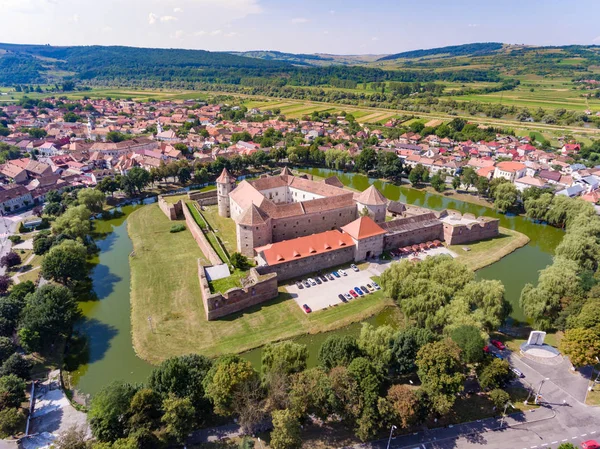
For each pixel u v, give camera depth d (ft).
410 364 247.29
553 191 595.88
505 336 302.25
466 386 252.21
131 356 287.69
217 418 227.81
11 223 526.16
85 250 407.23
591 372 264.11
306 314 330.54
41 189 622.54
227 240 451.53
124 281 390.21
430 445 212.84
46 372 269.03
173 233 492.95
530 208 551.18
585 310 279.08
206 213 537.24
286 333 309.01
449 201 643.86
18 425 219.82
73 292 369.30
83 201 551.18
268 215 422.41
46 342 283.38
